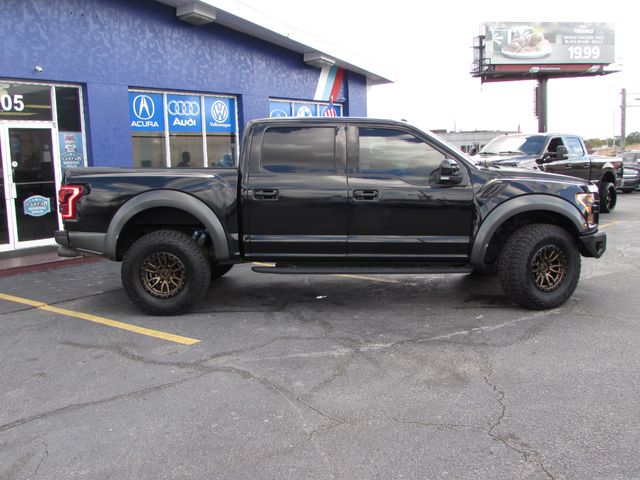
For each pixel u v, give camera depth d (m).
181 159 12.05
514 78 46.22
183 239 5.73
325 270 5.71
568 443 3.19
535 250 5.62
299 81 15.12
